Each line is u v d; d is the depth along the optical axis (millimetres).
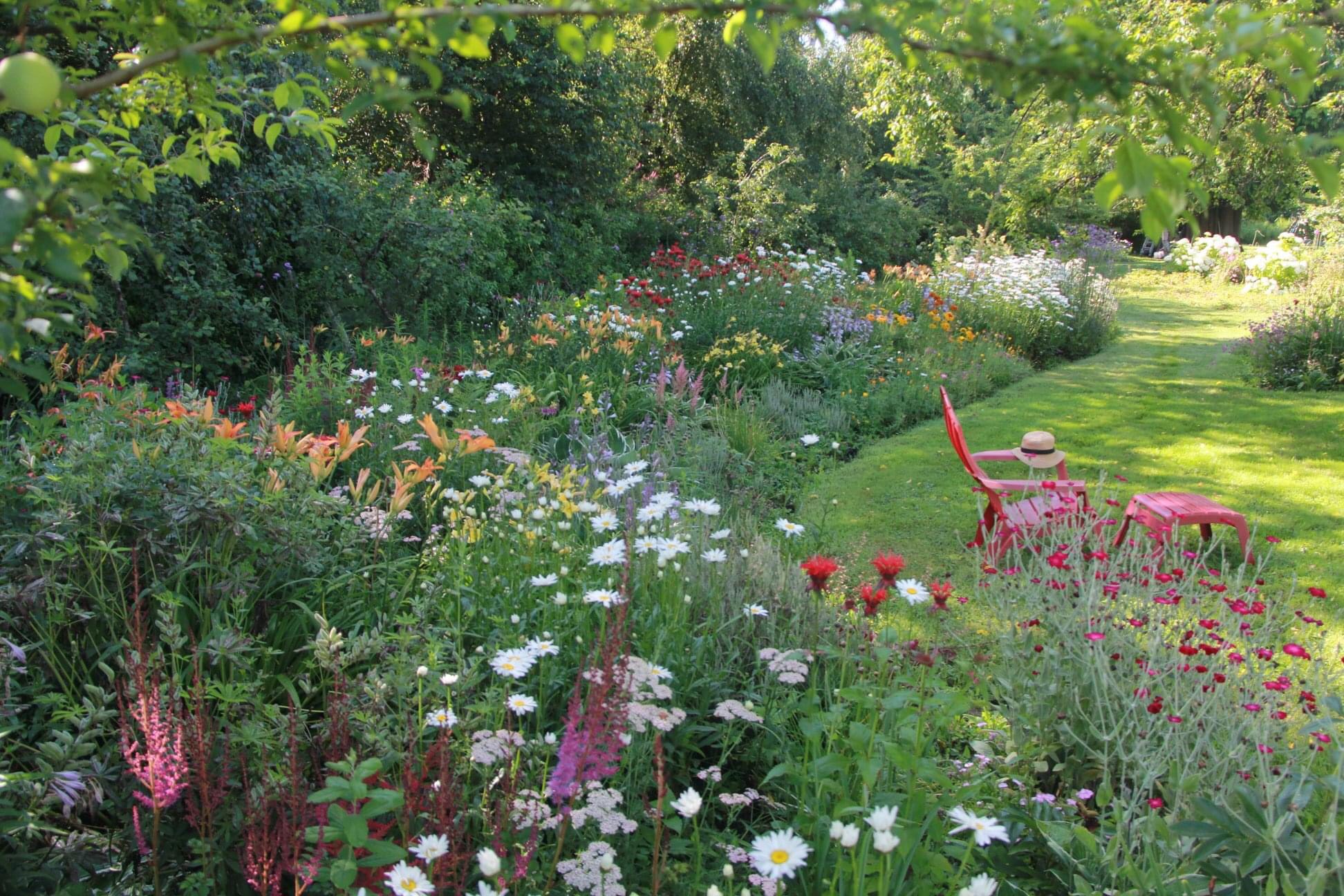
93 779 2287
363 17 1574
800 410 8734
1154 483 7082
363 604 3295
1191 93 1455
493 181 13758
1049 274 14469
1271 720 2820
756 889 2359
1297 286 18938
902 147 15469
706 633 3402
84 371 4336
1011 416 9328
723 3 1503
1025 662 3377
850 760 2391
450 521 3535
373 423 5613
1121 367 12242
